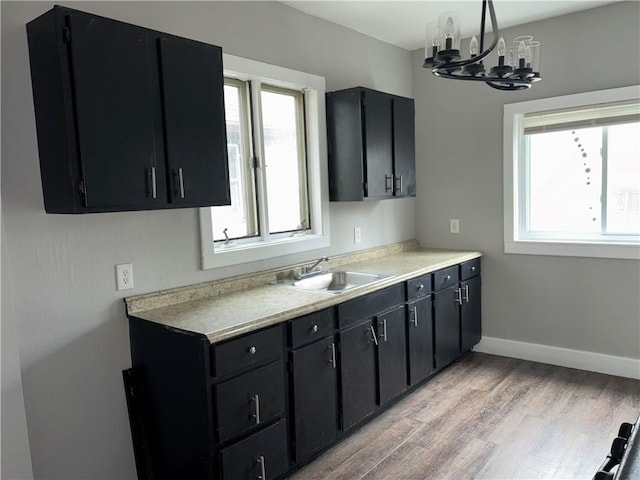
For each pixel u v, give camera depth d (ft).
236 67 8.94
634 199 11.23
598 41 10.98
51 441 6.68
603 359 11.56
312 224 11.09
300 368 7.56
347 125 10.63
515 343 12.84
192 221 8.30
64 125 5.77
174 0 8.00
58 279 6.68
